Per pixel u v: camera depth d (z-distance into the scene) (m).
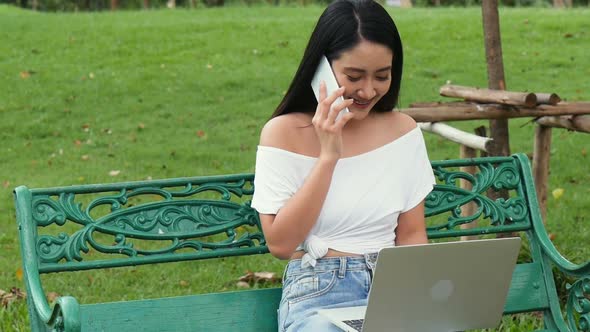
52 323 2.61
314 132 2.98
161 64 12.20
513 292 3.32
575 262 5.44
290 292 2.91
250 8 17.70
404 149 3.06
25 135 9.59
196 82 11.37
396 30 2.93
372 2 2.91
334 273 2.89
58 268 2.91
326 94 2.86
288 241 2.84
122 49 12.95
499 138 5.19
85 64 12.20
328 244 2.92
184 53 12.73
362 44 2.83
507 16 14.76
